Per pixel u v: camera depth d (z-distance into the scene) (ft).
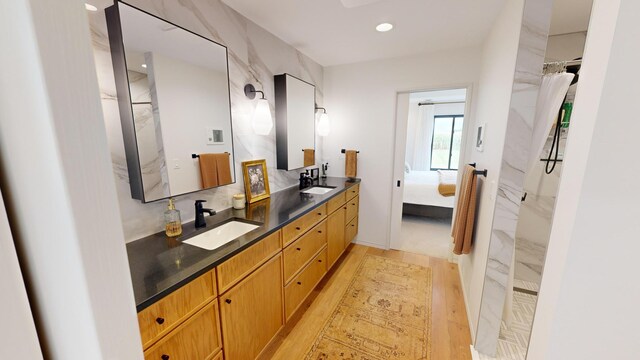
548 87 5.13
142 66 4.14
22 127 1.24
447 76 8.50
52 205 1.27
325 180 10.28
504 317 6.05
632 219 1.76
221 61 5.59
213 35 5.44
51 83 1.15
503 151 4.65
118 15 3.76
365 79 9.74
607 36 1.73
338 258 9.11
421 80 8.89
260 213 5.91
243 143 6.57
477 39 7.47
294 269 5.97
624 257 1.81
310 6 5.68
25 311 1.32
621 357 1.92
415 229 12.53
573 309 1.98
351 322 6.23
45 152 1.21
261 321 4.91
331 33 7.13
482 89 7.34
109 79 3.85
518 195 4.69
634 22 1.62
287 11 5.92
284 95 7.59
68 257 1.30
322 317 6.40
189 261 3.67
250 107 6.68
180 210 5.11
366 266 8.98
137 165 4.17
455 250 6.74
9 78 1.21
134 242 4.28
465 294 7.11
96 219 1.35
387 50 8.45
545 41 4.16
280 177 8.31
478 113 7.70
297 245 6.01
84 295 1.34
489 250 5.01
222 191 6.07
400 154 9.86
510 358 5.25
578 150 1.96
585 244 1.88
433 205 12.93
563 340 2.05
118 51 3.84
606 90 1.71
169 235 4.51
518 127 4.51
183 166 4.97
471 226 6.41
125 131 4.05
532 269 7.82
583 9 5.60
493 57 6.20
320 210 7.14
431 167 20.57
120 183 4.07
